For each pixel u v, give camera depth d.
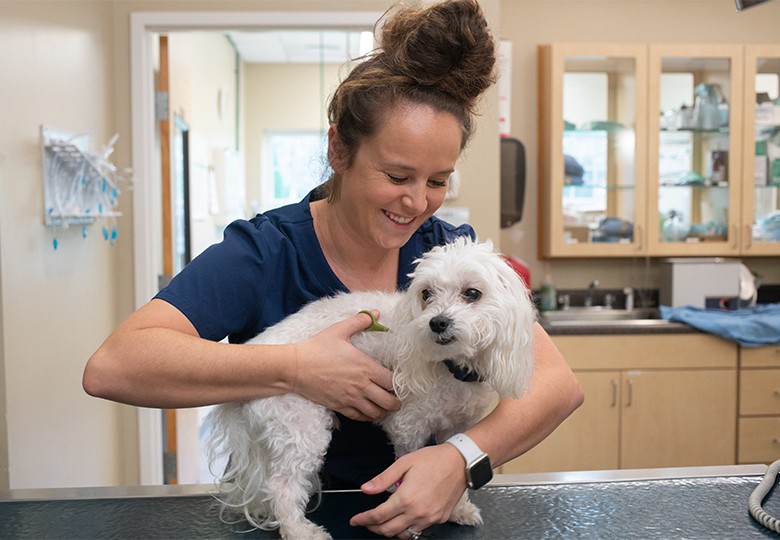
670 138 3.50
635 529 0.88
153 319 0.90
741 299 3.42
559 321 3.47
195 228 3.58
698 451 3.08
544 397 0.98
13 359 1.76
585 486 1.03
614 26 3.67
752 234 3.47
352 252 1.11
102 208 2.34
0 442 1.70
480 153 2.73
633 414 3.07
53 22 2.05
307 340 0.90
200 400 0.87
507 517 0.92
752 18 3.68
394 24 0.99
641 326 3.06
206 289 0.96
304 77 4.00
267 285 1.05
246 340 1.08
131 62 2.65
